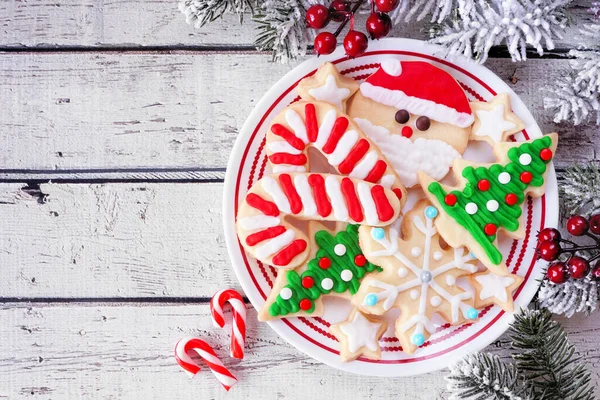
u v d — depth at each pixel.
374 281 0.80
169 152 0.87
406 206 0.83
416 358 0.83
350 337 0.81
